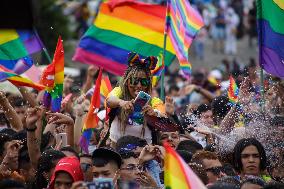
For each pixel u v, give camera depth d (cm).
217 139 1808
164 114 1684
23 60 2014
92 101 1786
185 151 1706
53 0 5191
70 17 5838
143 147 1597
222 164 1702
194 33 2020
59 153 1625
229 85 2034
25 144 1725
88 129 1789
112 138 1670
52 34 5191
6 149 1716
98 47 2102
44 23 5131
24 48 1988
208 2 6631
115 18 2102
